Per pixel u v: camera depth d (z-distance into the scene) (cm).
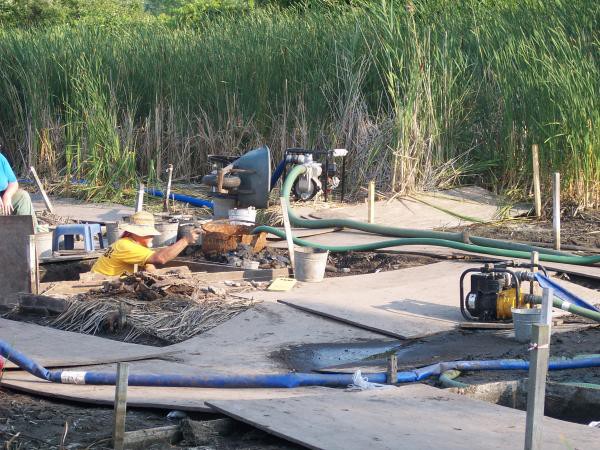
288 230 1189
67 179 1906
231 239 1270
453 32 1906
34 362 762
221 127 1970
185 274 1094
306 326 947
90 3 3847
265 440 618
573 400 725
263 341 899
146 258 1098
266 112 1953
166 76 2062
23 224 1048
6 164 1299
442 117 1806
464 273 966
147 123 1988
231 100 1967
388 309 998
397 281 1138
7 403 716
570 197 1650
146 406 681
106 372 759
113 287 1038
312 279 1145
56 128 2038
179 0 3712
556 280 1125
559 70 1680
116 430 600
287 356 854
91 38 2195
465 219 1582
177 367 807
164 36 2155
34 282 1043
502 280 957
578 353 847
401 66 1791
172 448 608
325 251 1203
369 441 571
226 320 958
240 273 1159
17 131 2139
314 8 2247
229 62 1989
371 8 1969
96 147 1903
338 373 787
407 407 643
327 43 1958
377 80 1902
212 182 1495
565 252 1269
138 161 2025
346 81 1858
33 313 1022
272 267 1222
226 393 717
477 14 1966
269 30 2023
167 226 1323
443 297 1050
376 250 1352
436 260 1281
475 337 916
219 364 825
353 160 1800
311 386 742
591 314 920
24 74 2109
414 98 1758
